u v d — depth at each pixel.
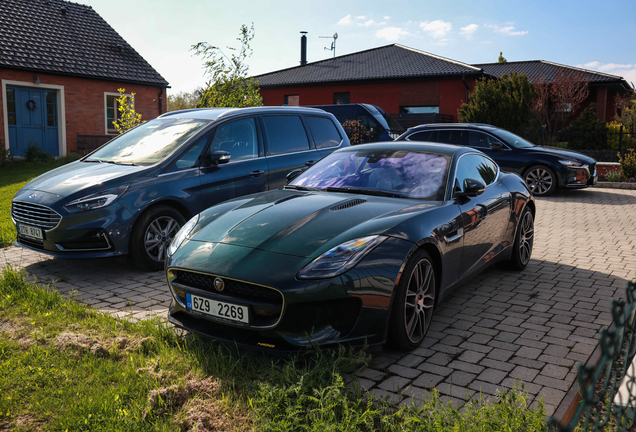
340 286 2.82
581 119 18.75
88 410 2.43
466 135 11.20
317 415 2.34
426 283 3.41
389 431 2.30
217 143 5.70
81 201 4.69
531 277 5.07
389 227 3.18
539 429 2.18
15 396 2.57
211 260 3.06
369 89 22.97
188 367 2.90
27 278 4.91
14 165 15.59
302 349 2.81
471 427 2.21
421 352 3.28
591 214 8.61
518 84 17.45
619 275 5.11
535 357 3.19
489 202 4.42
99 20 21.25
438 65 22.44
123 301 4.26
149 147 5.60
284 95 25.41
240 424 2.37
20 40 17.20
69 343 3.15
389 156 4.39
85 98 18.05
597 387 2.61
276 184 6.16
